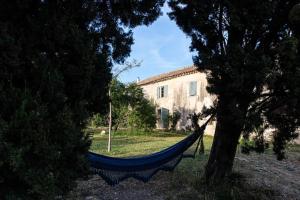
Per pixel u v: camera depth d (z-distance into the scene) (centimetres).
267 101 814
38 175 465
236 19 759
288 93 771
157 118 2916
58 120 500
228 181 920
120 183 930
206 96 2677
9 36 489
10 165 442
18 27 533
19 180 472
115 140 2131
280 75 747
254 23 768
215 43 827
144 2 748
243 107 805
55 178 501
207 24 820
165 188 903
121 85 2014
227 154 927
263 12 750
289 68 738
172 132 2786
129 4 734
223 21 820
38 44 536
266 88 792
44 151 471
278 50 732
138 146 1738
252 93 785
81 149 552
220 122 929
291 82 731
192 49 848
